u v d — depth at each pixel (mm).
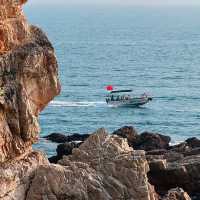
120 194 90062
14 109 88125
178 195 105500
